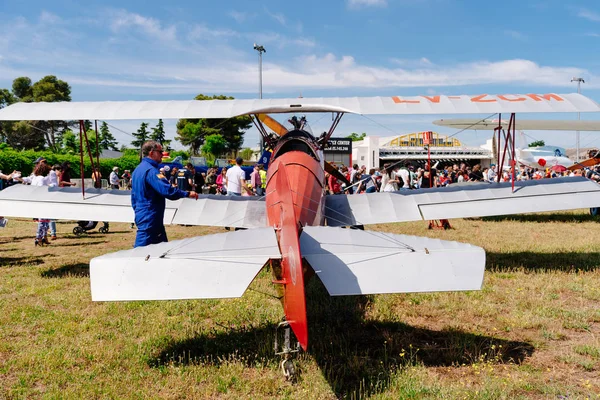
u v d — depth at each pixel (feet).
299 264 9.11
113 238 33.86
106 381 10.73
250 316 15.20
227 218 20.57
